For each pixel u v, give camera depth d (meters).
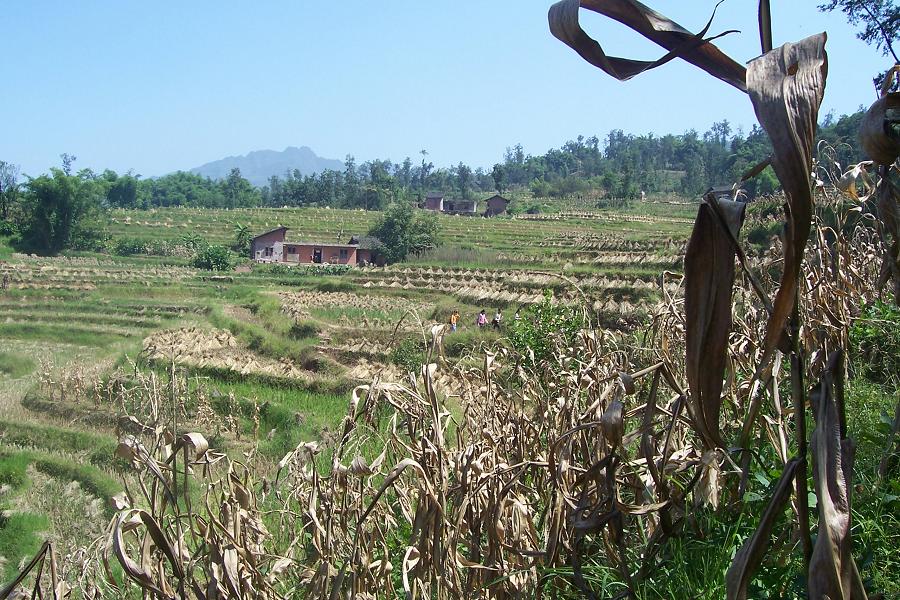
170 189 151.88
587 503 3.38
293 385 26.03
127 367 29.14
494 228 88.00
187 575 3.38
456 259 62.03
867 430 4.55
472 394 5.21
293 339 35.34
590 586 3.30
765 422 3.82
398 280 54.31
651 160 142.88
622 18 2.20
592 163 162.75
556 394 4.95
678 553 3.01
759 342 4.73
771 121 1.77
